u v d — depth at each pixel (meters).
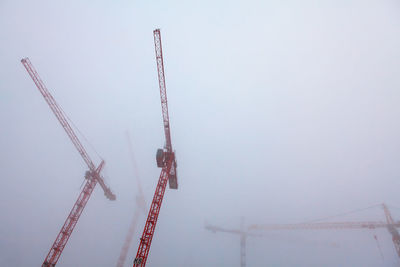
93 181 70.38
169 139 57.09
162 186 50.25
